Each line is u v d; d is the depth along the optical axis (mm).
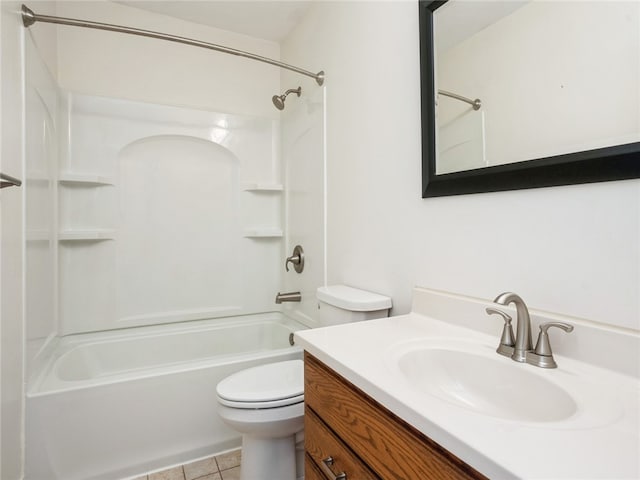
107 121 2084
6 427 1143
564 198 805
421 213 1238
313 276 2078
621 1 695
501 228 955
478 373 835
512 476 423
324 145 1921
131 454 1517
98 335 2074
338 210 1787
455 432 509
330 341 933
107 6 2096
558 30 806
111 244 2131
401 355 844
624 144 688
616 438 497
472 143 1028
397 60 1350
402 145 1327
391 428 652
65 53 1996
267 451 1325
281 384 1360
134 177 2197
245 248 2527
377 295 1437
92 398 1442
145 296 2230
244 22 2295
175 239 2316
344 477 789
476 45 1013
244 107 2498
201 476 1530
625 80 689
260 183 2494
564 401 649
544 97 835
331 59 1838
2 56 1121
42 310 1606
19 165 1271
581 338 744
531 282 877
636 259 686
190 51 2322
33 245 1459
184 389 1612
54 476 1367
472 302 1003
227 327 2357
